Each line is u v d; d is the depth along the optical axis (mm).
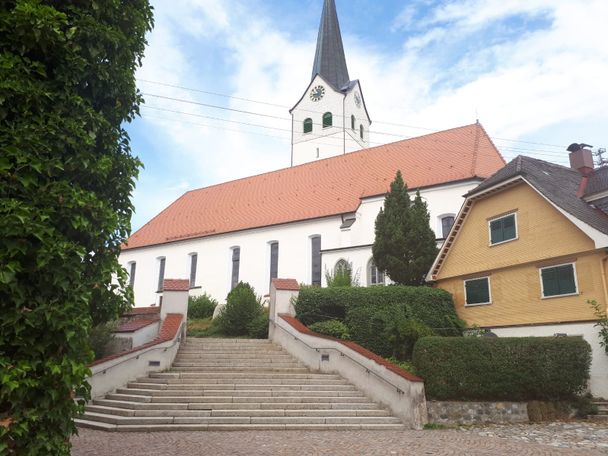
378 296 20844
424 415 13859
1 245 5309
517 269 21188
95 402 14484
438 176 32156
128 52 7488
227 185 45969
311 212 36031
